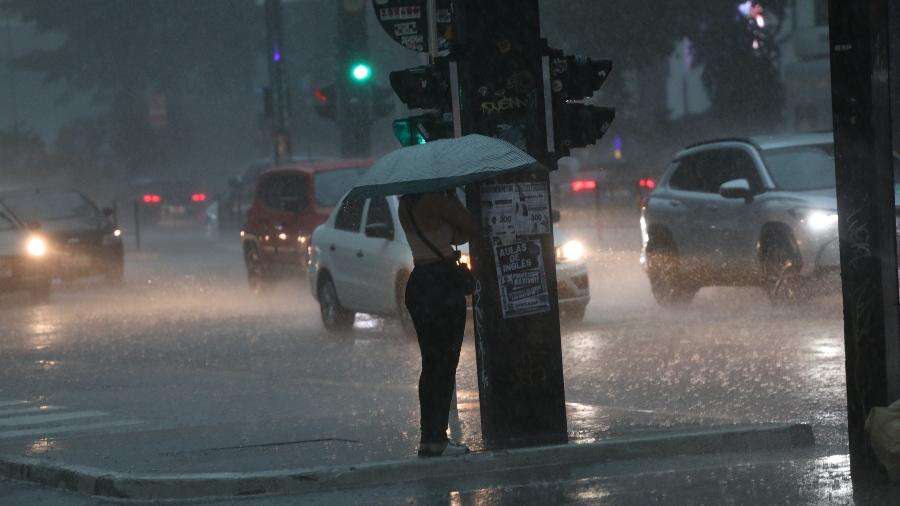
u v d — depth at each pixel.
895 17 85.62
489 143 21.89
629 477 21.44
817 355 35.28
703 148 50.06
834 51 20.25
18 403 34.22
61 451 25.77
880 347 20.53
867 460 20.75
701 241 48.50
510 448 23.11
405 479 21.97
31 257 66.00
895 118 87.25
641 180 90.81
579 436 24.03
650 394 30.92
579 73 23.61
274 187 63.00
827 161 46.97
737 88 103.06
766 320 43.38
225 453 24.45
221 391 34.53
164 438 26.73
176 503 21.47
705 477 21.19
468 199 23.67
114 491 22.16
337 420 28.11
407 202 22.56
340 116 72.00
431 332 22.50
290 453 24.11
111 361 42.97
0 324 57.38
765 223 45.62
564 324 46.09
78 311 61.66
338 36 71.69
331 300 47.62
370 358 40.31
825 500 19.19
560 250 45.12
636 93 143.12
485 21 23.34
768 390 30.52
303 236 59.75
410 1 27.27
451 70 23.44
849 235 20.55
